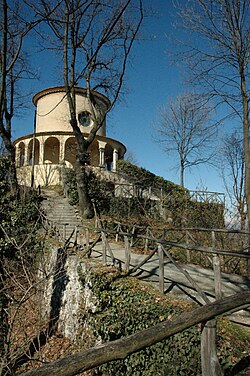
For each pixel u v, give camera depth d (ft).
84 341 25.30
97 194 62.18
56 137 87.35
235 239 39.29
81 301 27.61
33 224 40.32
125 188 68.80
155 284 22.84
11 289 28.17
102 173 71.10
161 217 64.44
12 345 23.97
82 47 57.31
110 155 104.22
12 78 57.26
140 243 46.19
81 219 55.62
